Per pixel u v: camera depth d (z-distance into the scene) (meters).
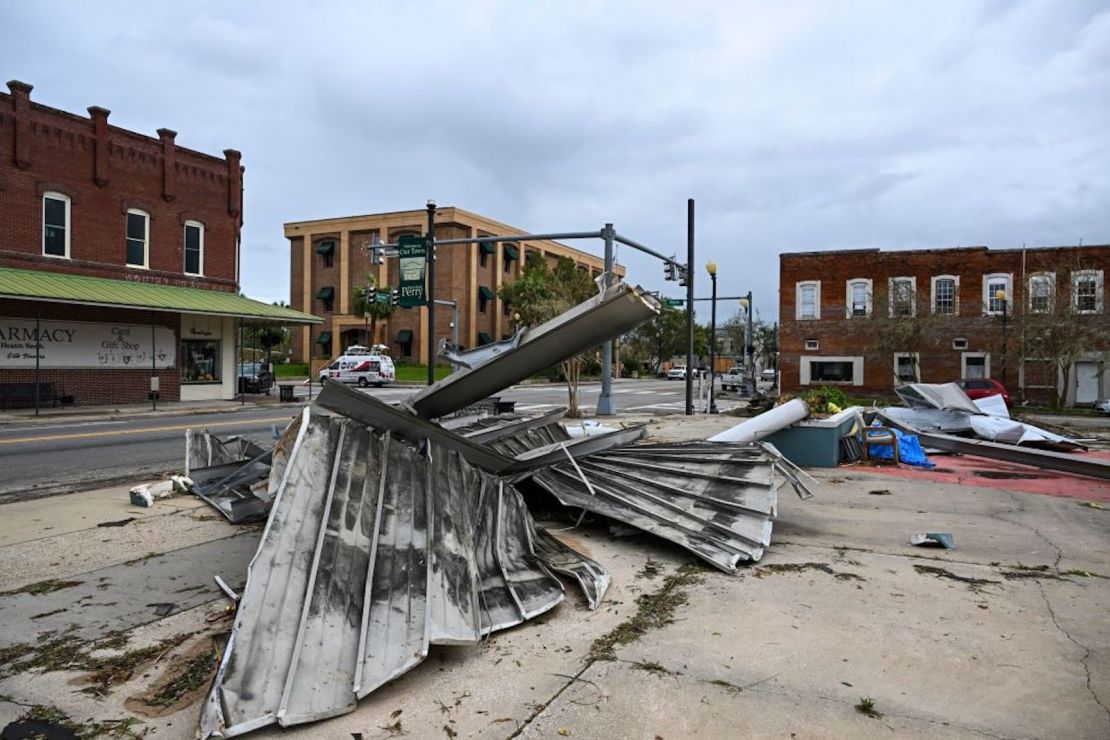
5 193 23.19
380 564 4.52
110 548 6.77
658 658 4.29
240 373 32.66
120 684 3.99
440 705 3.69
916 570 6.16
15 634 4.70
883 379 36.59
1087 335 31.80
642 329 81.75
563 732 3.44
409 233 62.59
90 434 16.88
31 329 23.39
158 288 27.02
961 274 35.47
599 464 8.12
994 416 15.69
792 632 4.71
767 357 82.81
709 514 7.00
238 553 6.61
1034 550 6.84
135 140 26.73
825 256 37.44
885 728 3.48
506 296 60.03
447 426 10.05
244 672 3.52
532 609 4.94
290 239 68.69
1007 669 4.14
